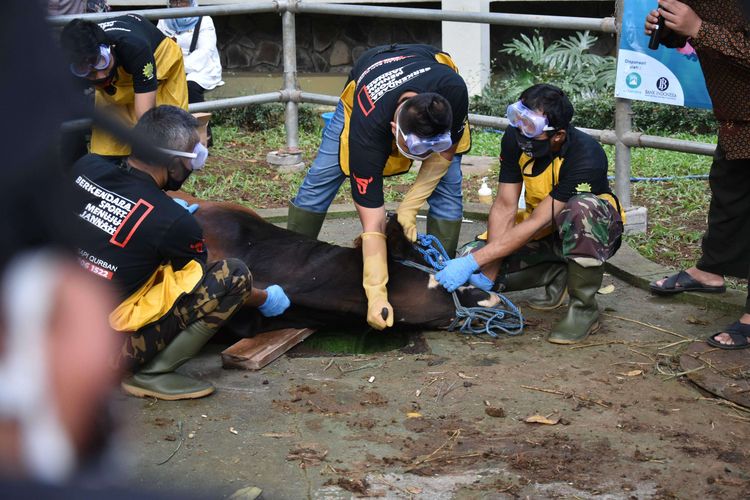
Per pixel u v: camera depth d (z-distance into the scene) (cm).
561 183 429
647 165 745
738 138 410
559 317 464
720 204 443
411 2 1050
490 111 947
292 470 323
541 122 405
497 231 459
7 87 58
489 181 723
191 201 485
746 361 402
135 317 361
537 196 443
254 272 446
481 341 436
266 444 341
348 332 461
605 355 416
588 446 339
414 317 438
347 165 445
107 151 463
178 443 340
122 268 356
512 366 407
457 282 438
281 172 743
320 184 498
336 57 1117
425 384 391
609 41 1061
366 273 424
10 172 58
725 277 506
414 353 425
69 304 60
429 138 379
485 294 446
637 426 353
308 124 923
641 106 875
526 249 469
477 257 440
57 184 61
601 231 418
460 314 438
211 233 462
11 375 59
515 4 1048
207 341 403
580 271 425
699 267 469
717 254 455
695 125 858
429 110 375
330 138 490
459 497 306
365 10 653
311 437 346
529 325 453
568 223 420
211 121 929
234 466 325
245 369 407
